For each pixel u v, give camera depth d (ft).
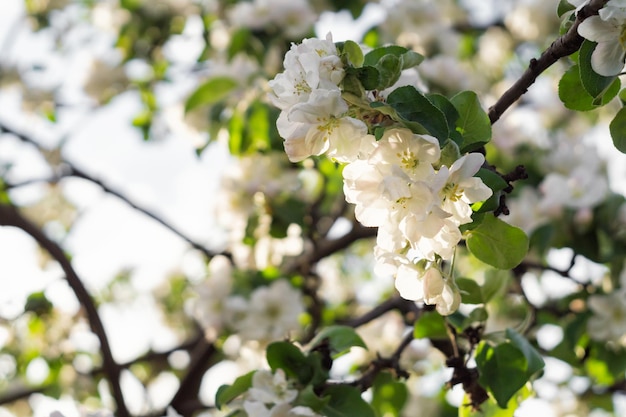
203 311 15.39
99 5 20.58
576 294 13.15
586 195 13.44
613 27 6.15
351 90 6.26
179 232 17.39
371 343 15.99
